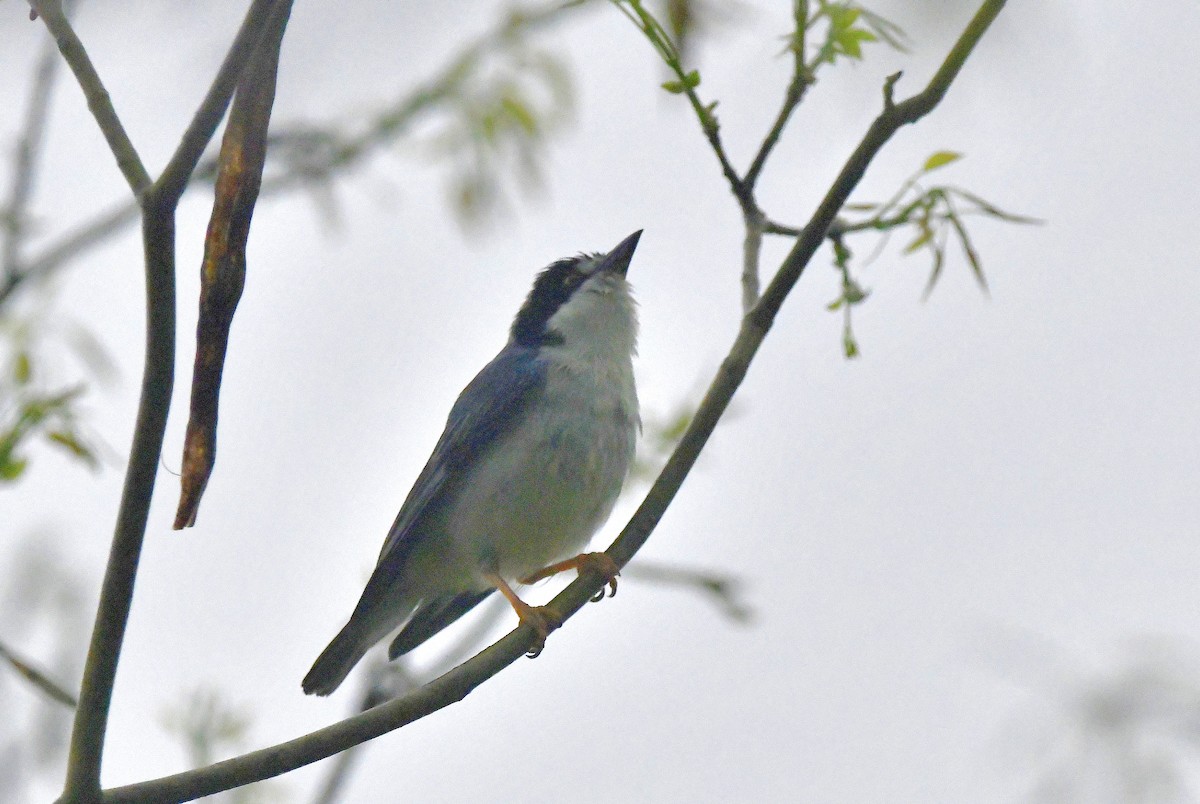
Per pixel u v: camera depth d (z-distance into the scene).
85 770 6.88
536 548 11.92
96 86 6.78
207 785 7.25
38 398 9.89
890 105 7.86
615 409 11.98
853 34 7.90
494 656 8.23
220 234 6.71
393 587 11.91
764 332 8.64
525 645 8.31
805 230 8.20
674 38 8.23
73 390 9.99
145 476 6.57
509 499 11.67
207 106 6.16
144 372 6.47
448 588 12.11
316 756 7.57
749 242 8.91
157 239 6.25
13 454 9.70
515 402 11.88
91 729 6.86
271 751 7.45
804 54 8.08
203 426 6.84
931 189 8.39
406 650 12.14
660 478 9.03
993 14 7.61
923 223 8.36
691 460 8.89
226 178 6.70
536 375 11.93
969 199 8.35
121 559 6.70
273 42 6.71
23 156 11.56
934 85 7.76
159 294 6.32
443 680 8.03
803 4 8.02
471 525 11.73
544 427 11.73
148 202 6.24
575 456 11.73
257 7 6.09
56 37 6.82
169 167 6.21
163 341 6.39
